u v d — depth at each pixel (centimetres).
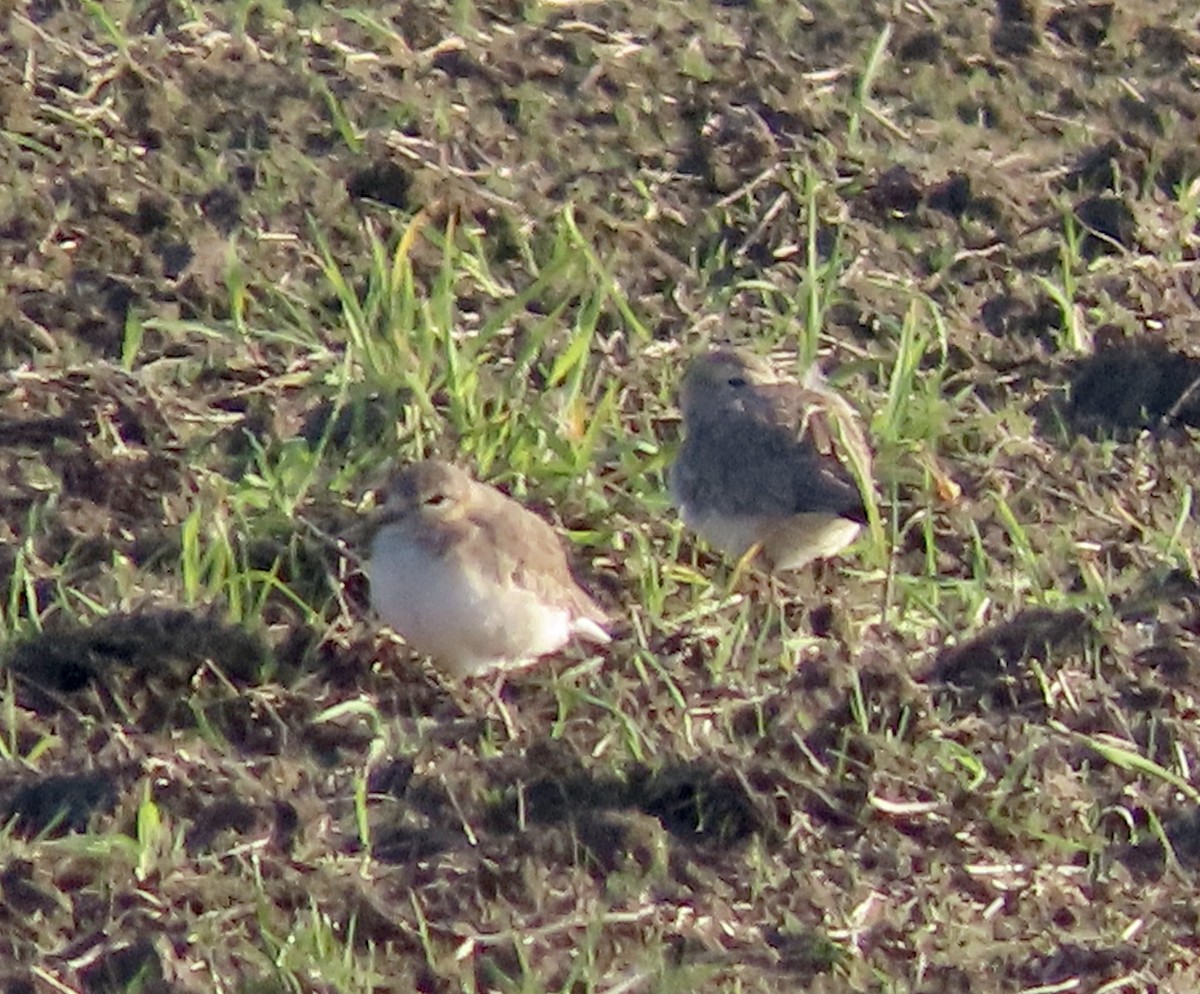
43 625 1270
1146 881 1211
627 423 1478
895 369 1499
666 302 1584
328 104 1683
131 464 1380
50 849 1126
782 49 1827
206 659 1251
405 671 1280
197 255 1545
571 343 1475
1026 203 1712
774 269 1625
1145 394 1566
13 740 1201
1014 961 1141
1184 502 1455
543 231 1608
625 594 1358
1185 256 1692
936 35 1853
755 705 1270
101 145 1622
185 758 1198
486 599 1238
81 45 1708
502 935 1114
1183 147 1767
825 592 1383
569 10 1823
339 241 1581
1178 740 1293
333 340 1513
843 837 1207
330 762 1219
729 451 1360
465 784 1193
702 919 1141
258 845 1154
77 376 1444
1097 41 1894
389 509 1255
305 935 1090
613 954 1115
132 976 1074
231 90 1683
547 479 1398
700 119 1727
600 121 1723
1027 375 1568
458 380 1434
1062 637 1342
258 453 1394
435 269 1566
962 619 1362
